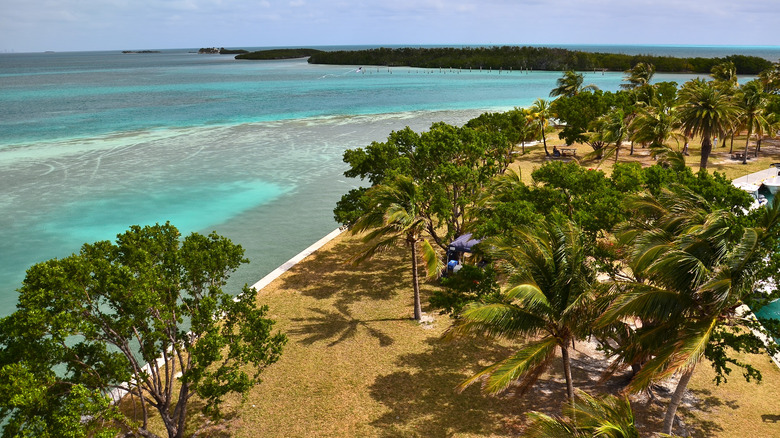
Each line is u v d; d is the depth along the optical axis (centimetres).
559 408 1878
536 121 6806
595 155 6138
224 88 17600
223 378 1587
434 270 2327
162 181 5647
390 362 2223
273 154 7069
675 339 1397
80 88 17912
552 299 1507
